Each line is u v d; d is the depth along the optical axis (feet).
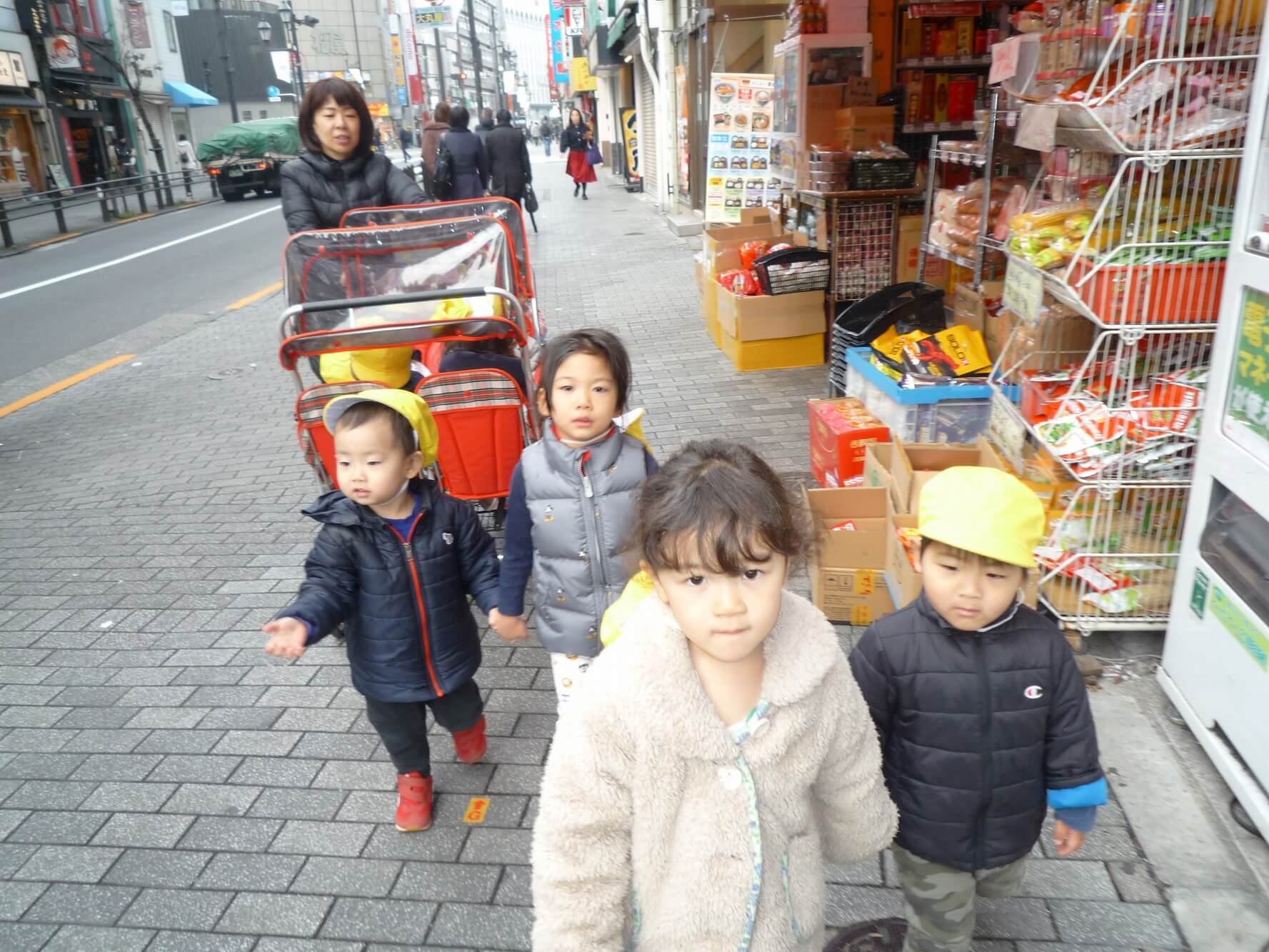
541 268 41.04
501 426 11.73
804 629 4.47
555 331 28.40
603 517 8.30
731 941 4.39
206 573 15.03
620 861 4.42
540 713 10.89
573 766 4.34
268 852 8.95
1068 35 10.78
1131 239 9.71
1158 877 7.84
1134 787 8.79
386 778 9.96
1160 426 10.32
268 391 25.79
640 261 41.01
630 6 61.62
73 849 9.11
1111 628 10.73
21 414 24.85
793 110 23.22
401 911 8.13
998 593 5.68
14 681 12.19
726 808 4.30
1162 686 9.96
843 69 22.25
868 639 6.25
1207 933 7.30
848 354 16.66
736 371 22.66
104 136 107.34
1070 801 6.08
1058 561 10.83
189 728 11.02
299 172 14.88
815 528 4.51
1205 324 9.68
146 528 16.94
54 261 54.95
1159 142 9.21
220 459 20.39
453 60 313.53
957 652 6.00
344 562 8.23
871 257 21.56
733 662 4.26
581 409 7.94
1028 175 14.99
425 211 14.90
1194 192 9.46
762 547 3.89
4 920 8.26
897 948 7.29
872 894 7.86
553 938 4.36
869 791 4.97
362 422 7.84
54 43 94.07
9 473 20.31
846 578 11.50
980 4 22.39
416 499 8.55
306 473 19.30
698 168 48.03
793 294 21.84
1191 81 9.15
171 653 12.70
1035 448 11.24
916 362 14.08
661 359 24.32
